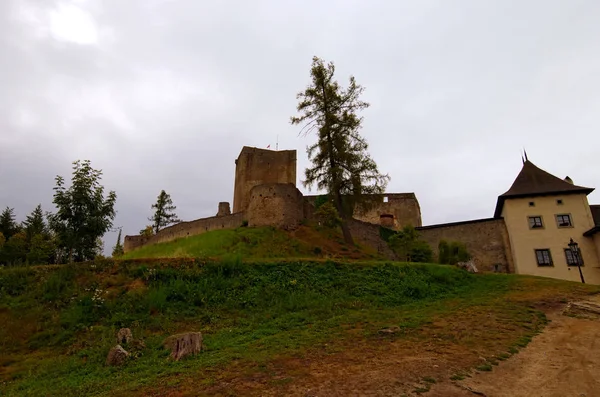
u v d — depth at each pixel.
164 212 51.44
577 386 7.57
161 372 9.16
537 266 28.72
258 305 15.28
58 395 8.21
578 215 29.05
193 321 13.80
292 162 45.09
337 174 28.41
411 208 46.03
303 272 18.42
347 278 18.19
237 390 7.60
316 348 10.42
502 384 7.75
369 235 32.78
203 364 9.40
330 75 31.31
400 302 16.05
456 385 7.71
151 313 14.23
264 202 30.34
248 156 44.59
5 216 44.12
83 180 20.72
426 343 10.59
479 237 32.31
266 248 25.61
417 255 26.83
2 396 8.61
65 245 20.41
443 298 16.69
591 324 12.09
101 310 14.08
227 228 31.64
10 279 15.32
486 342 10.52
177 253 26.88
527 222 30.08
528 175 32.50
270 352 10.15
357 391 7.46
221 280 16.80
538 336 11.04
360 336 11.49
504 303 15.05
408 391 7.42
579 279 27.44
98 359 10.77
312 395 7.30
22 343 12.08
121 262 17.50
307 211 32.91
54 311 13.80
